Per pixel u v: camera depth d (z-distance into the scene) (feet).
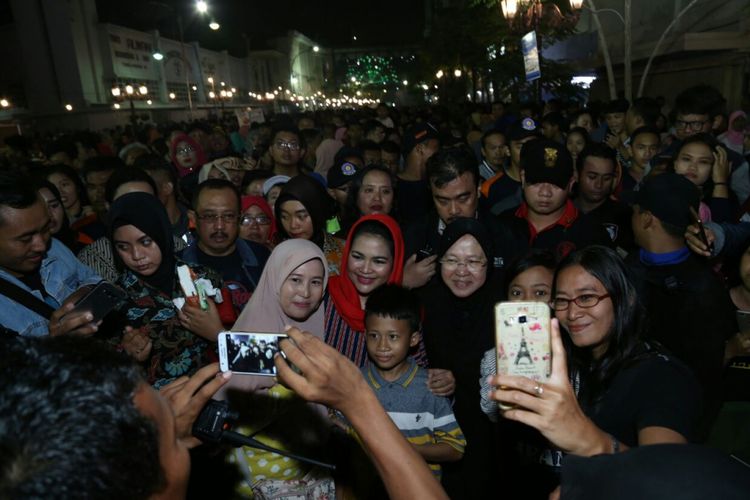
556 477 7.16
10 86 97.50
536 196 11.18
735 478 2.14
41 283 8.82
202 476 8.53
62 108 97.86
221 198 10.91
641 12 52.42
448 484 9.68
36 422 2.33
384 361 8.36
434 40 76.89
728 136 20.24
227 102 164.76
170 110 121.39
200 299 8.44
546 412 4.12
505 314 4.88
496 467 9.64
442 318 9.96
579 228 11.47
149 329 8.83
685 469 2.19
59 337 2.85
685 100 17.03
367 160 21.18
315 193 11.66
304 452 8.35
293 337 3.94
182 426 4.54
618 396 5.95
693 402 5.65
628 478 2.29
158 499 2.84
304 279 8.48
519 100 54.34
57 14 96.17
